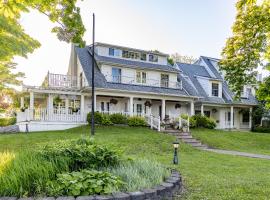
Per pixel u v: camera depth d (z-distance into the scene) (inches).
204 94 1216.2
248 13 693.9
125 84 1003.3
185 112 1192.8
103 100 995.9
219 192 217.5
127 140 637.3
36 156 196.5
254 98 1352.1
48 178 176.4
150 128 900.6
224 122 1284.4
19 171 170.7
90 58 1028.5
